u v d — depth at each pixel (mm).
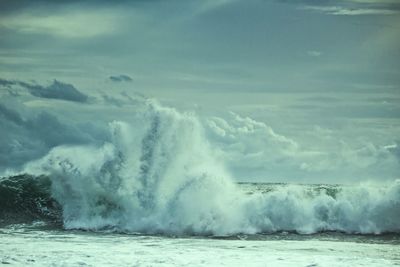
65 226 28797
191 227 27812
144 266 18031
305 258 19828
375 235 27906
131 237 25969
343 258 19828
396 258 20812
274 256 20297
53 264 18125
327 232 28391
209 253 21016
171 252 21141
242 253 21125
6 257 19250
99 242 23969
